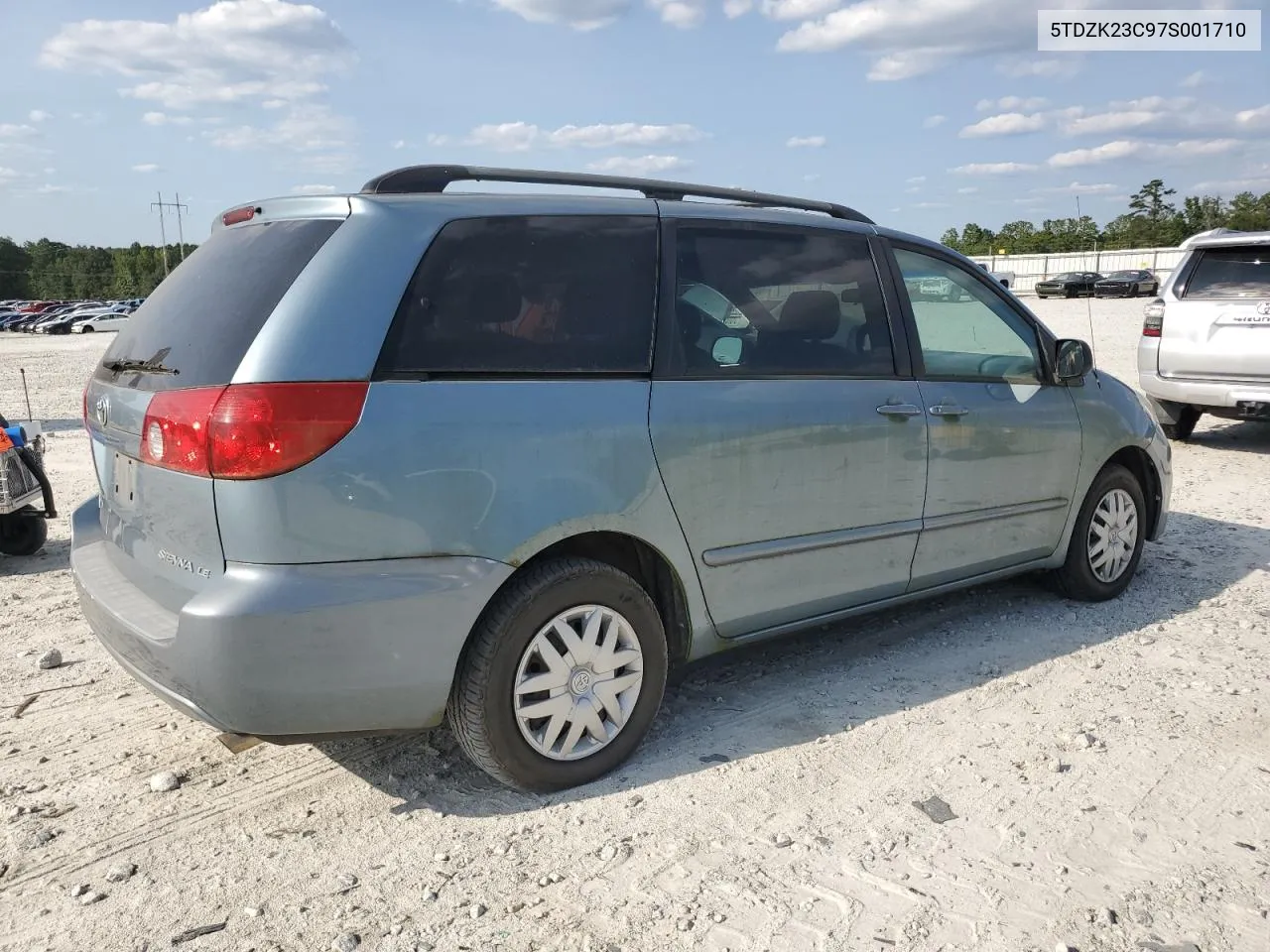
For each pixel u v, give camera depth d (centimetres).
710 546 347
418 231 299
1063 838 294
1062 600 510
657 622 337
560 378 313
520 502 299
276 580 271
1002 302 457
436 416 287
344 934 253
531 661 310
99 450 340
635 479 322
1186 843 292
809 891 269
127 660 303
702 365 346
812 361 378
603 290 328
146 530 304
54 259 14750
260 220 326
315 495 271
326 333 278
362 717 285
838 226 402
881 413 391
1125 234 8656
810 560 378
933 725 369
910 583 418
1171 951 245
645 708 338
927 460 408
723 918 258
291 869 283
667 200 360
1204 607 500
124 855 290
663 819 305
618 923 256
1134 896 266
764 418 355
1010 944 247
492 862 284
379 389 281
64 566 609
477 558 293
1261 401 892
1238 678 410
